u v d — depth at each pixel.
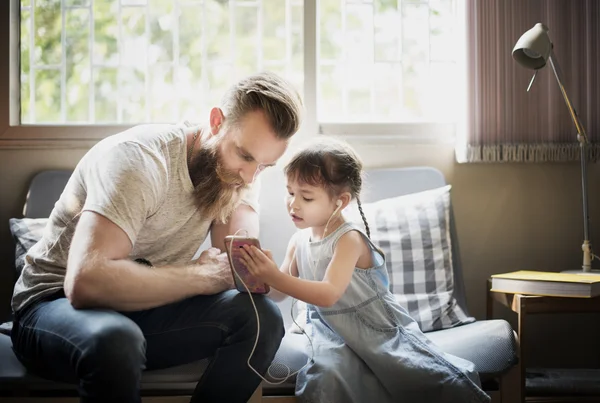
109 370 1.39
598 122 2.66
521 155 2.65
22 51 2.75
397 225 2.31
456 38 2.73
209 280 1.65
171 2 2.77
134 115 2.78
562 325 2.71
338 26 2.81
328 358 1.78
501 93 2.64
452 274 2.30
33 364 1.61
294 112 1.65
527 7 2.64
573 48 2.66
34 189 2.43
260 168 1.71
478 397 1.70
